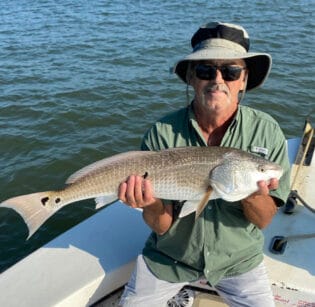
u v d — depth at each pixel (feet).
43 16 18.31
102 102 9.50
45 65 11.98
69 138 8.05
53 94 9.90
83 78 10.91
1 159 7.42
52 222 5.75
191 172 2.64
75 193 2.71
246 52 2.87
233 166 2.60
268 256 3.31
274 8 19.08
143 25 16.39
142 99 9.70
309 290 3.01
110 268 3.18
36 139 8.00
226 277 3.03
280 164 2.90
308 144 4.48
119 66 11.82
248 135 2.93
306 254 3.33
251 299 2.92
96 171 2.69
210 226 2.90
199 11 18.61
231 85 2.83
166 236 2.99
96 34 15.19
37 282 3.05
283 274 3.14
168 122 3.06
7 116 8.91
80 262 3.23
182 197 2.69
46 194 2.70
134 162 2.66
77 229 3.59
